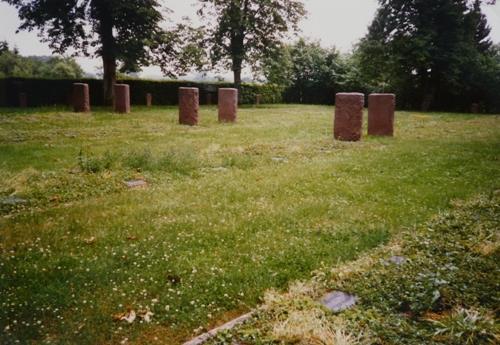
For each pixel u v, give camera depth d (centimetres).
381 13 3697
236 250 462
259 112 2892
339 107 1408
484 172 885
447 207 638
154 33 3191
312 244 481
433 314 319
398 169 919
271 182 784
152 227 532
